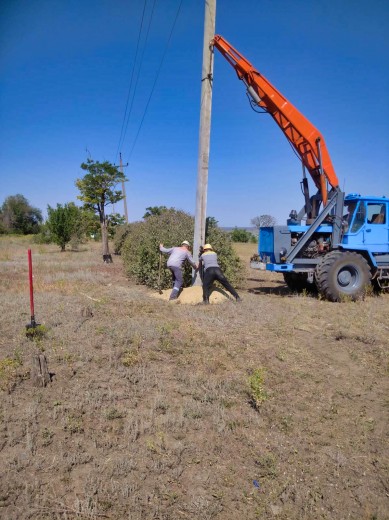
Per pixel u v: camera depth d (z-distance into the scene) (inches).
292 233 394.0
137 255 462.9
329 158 386.3
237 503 120.0
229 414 162.9
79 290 387.5
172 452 137.5
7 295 347.6
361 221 394.9
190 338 240.2
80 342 226.1
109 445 137.6
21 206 2588.6
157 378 189.3
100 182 714.8
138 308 307.9
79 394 168.2
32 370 175.2
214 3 358.3
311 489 127.8
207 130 366.6
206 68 361.4
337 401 179.6
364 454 145.6
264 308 321.7
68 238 1072.8
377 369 211.0
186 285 405.4
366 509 120.6
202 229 374.9
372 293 409.7
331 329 273.3
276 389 185.9
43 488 117.6
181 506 116.1
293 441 150.2
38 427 144.8
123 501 115.5
